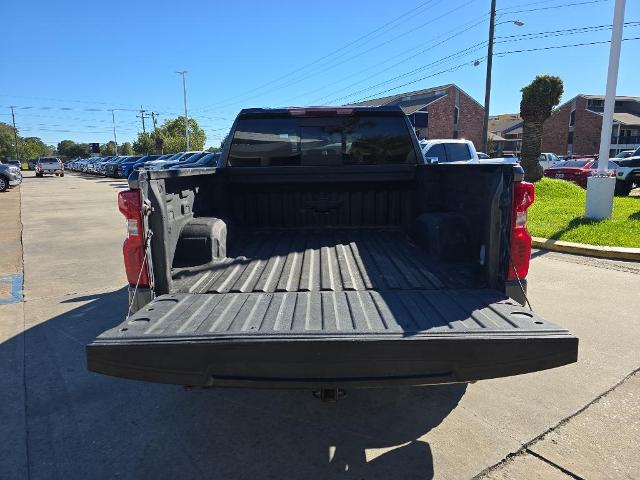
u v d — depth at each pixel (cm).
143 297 287
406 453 278
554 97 1622
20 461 273
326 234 464
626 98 6538
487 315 247
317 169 449
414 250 394
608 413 318
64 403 339
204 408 332
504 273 291
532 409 324
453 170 368
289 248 405
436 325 233
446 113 5397
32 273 710
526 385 359
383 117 453
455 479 255
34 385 365
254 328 230
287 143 454
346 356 218
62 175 4556
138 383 370
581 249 787
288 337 219
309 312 254
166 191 309
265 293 291
